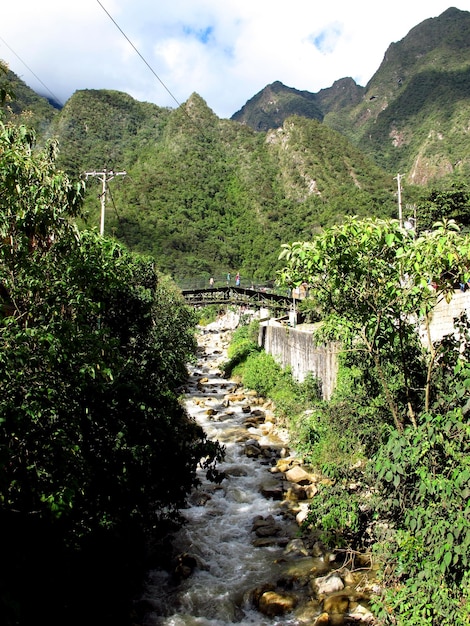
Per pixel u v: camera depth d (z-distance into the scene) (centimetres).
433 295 666
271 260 7281
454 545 560
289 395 1959
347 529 796
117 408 767
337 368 1571
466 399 611
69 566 604
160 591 863
